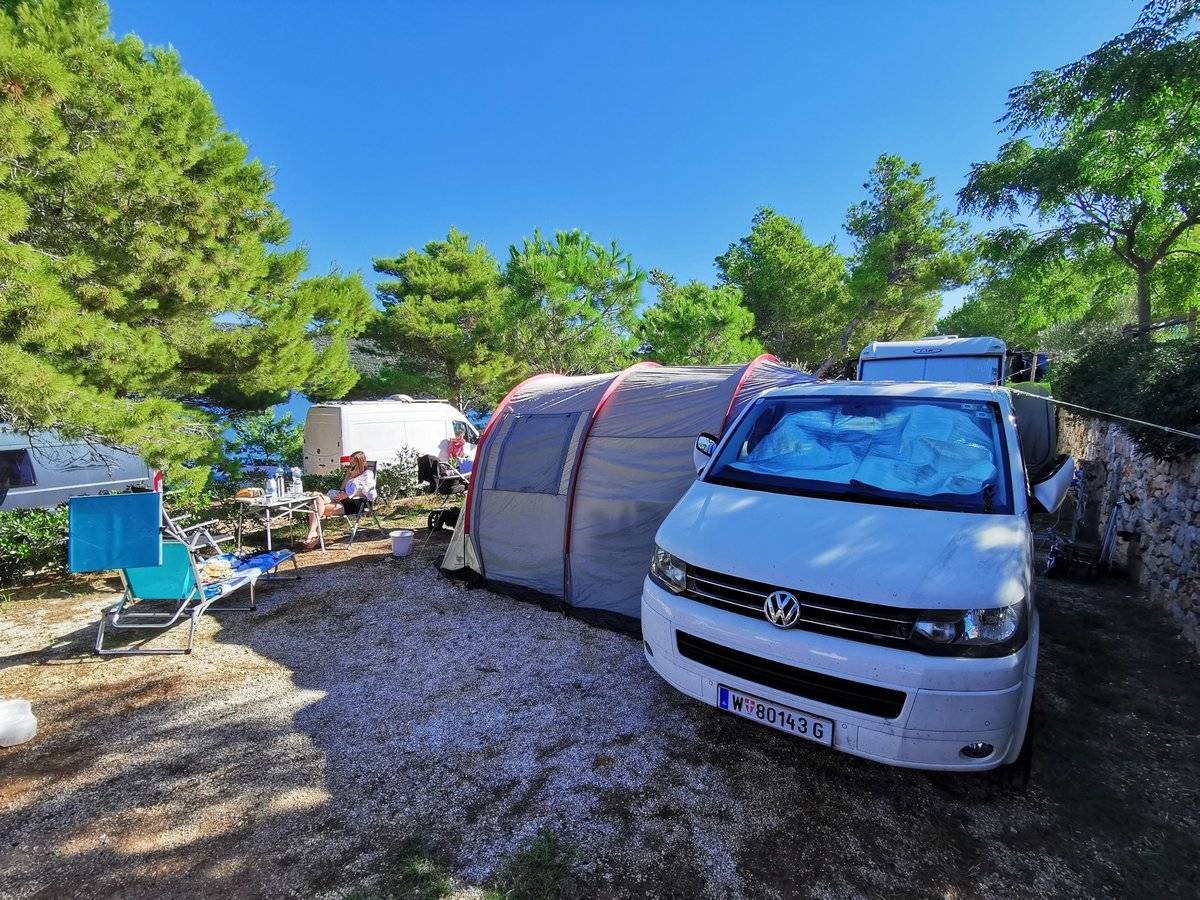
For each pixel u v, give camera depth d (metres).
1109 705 3.57
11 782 2.92
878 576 2.51
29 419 5.01
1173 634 4.56
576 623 4.84
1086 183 9.91
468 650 4.36
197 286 7.90
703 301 17.09
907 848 2.47
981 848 2.48
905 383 3.99
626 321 16.39
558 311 15.42
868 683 2.37
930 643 2.35
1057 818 2.65
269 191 10.56
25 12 6.17
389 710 3.55
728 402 4.77
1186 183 9.29
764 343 25.97
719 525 3.09
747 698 2.67
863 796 2.78
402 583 5.93
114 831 2.58
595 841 2.51
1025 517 2.92
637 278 15.81
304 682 3.92
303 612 5.19
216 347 9.27
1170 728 3.35
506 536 5.54
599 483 4.95
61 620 5.11
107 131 6.34
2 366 4.54
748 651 2.62
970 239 22.92
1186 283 11.24
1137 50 8.05
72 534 4.05
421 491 11.70
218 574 4.97
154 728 3.39
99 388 6.45
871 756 2.41
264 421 13.91
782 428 3.84
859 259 24.39
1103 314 16.98
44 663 4.25
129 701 3.70
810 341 26.06
